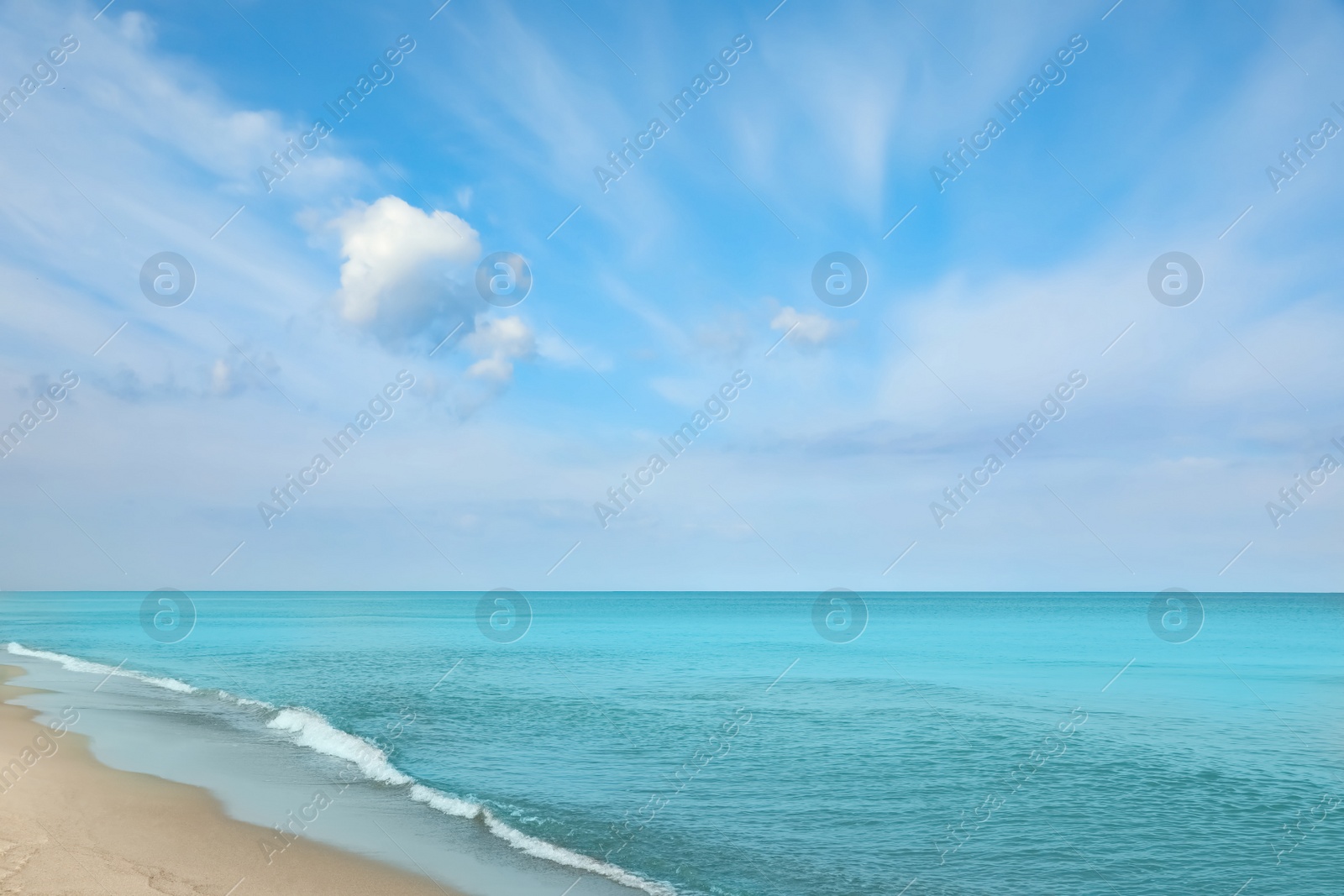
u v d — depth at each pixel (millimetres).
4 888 8922
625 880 10641
